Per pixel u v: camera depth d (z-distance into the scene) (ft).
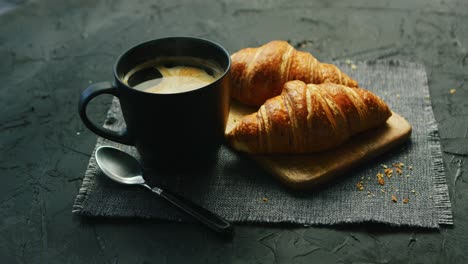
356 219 1.82
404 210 1.84
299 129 1.94
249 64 2.16
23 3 3.09
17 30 2.85
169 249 1.78
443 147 2.07
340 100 1.99
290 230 1.82
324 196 1.90
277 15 2.90
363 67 2.44
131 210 1.86
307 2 3.00
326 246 1.77
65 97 2.39
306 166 1.95
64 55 2.65
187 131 1.85
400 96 2.28
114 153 1.99
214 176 1.97
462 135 2.12
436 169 1.97
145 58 1.97
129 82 1.91
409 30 2.72
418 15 2.84
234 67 2.18
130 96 1.79
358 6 2.94
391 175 1.95
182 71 1.98
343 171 1.96
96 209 1.87
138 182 1.91
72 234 1.83
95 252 1.78
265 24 2.83
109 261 1.76
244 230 1.82
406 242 1.78
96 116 2.28
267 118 1.96
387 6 2.93
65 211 1.90
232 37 2.75
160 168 1.97
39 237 1.83
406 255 1.75
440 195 1.89
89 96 1.81
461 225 1.82
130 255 1.77
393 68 2.43
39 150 2.13
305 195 1.90
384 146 2.01
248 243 1.78
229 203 1.88
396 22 2.79
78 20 2.92
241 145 1.99
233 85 2.19
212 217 1.81
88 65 2.58
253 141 1.96
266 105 2.00
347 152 1.99
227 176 1.97
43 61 2.61
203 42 1.96
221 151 2.06
